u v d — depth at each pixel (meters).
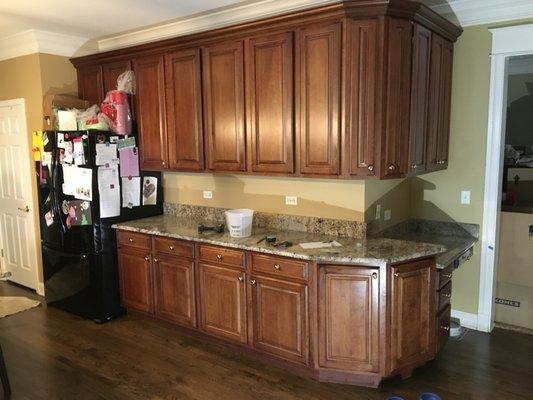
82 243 3.76
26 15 3.48
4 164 4.68
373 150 2.72
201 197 4.02
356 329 2.70
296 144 2.97
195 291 3.37
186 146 3.57
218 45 3.25
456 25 3.33
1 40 4.26
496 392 2.68
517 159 4.71
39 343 3.45
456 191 3.53
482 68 3.30
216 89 3.31
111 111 3.76
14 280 4.87
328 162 2.85
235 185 3.77
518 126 5.29
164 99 3.65
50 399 2.70
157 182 4.20
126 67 3.88
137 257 3.71
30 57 4.16
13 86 4.40
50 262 4.09
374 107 2.68
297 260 2.77
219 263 3.18
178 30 3.84
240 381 2.86
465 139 3.44
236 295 3.12
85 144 3.62
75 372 3.01
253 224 3.66
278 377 2.90
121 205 3.88
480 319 3.51
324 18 2.71
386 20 2.61
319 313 2.75
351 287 2.66
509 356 3.11
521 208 3.57
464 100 3.41
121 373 2.98
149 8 3.32
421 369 2.95
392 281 2.62
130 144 3.88
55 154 3.82
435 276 2.82
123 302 3.91
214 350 3.29
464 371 2.92
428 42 2.98
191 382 2.86
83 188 3.71
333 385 2.79
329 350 2.77
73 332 3.64
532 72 5.11
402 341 2.72
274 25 2.91
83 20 3.64
